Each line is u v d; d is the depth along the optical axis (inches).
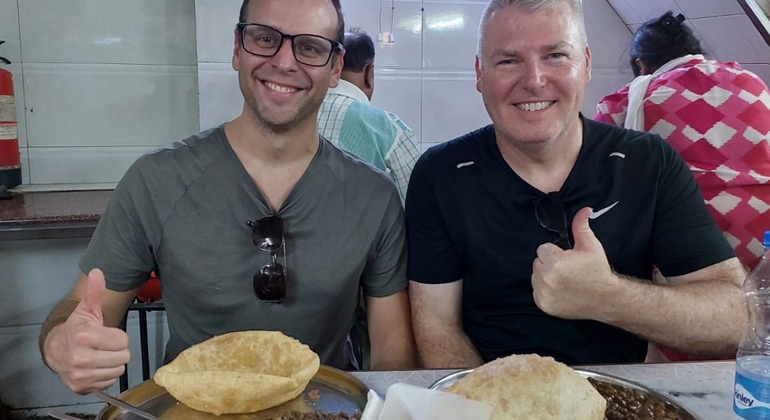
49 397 98.2
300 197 54.6
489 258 57.1
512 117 54.8
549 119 54.1
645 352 59.1
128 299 56.4
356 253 55.5
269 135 53.5
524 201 56.9
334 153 57.6
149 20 98.7
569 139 57.4
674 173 57.9
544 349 56.5
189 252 53.5
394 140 81.0
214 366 41.6
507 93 54.5
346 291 55.9
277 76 52.2
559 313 50.1
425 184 59.8
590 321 56.1
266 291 52.2
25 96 96.5
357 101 80.7
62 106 98.1
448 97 111.3
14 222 79.2
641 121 76.0
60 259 95.5
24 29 94.7
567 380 34.4
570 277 48.3
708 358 54.9
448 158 59.8
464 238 57.7
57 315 49.9
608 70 115.9
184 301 54.9
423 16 107.6
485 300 58.5
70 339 38.8
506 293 57.4
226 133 56.1
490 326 58.5
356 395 39.9
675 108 73.1
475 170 58.4
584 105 116.3
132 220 53.7
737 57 102.7
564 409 33.1
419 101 110.5
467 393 34.1
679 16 84.8
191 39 100.4
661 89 74.6
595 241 49.1
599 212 56.7
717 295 53.4
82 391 39.7
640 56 84.8
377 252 57.7
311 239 54.6
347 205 55.7
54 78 97.0
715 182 72.0
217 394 36.8
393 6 106.1
